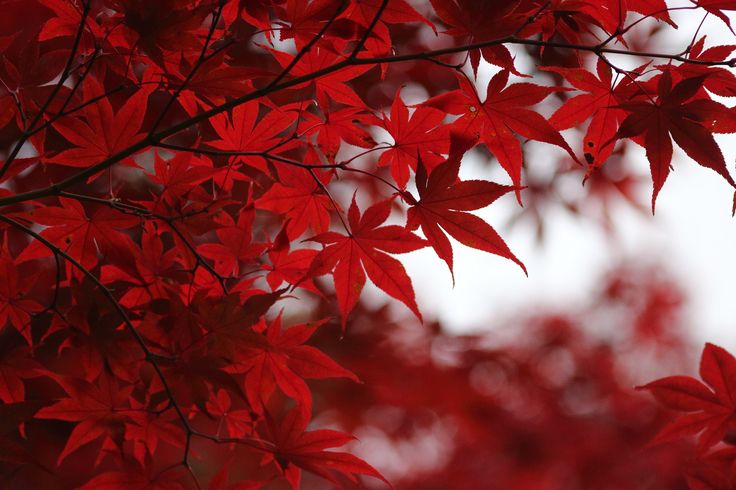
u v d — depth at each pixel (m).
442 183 1.45
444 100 1.46
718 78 1.44
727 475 1.48
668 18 1.44
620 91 1.45
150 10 1.43
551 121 1.47
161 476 1.49
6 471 1.52
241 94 1.46
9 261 1.49
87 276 1.47
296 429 1.49
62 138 1.60
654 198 1.44
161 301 1.48
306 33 1.46
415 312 1.48
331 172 1.50
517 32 1.44
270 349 1.48
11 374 1.49
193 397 1.48
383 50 1.48
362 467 1.49
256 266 1.52
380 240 1.47
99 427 1.48
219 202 1.50
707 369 1.48
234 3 1.47
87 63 1.45
